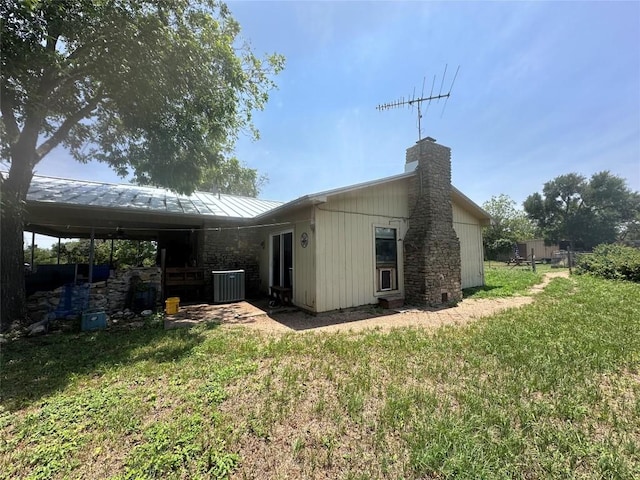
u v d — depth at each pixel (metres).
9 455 2.02
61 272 10.62
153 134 6.98
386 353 3.87
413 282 7.82
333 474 1.82
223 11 7.35
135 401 2.73
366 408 2.54
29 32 4.58
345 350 3.98
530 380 2.98
